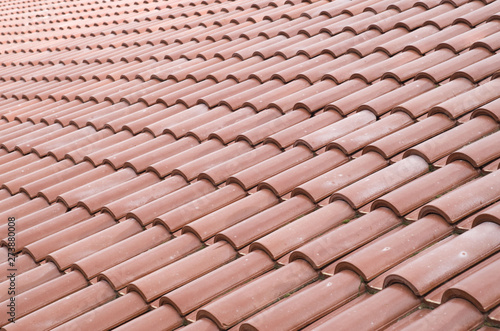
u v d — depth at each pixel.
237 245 3.37
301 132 4.26
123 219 4.10
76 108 6.18
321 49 5.55
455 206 2.95
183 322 3.03
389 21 5.57
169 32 7.76
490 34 4.69
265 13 7.17
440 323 2.37
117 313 3.17
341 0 6.76
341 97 4.59
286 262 3.16
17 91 7.29
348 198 3.34
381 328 2.53
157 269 3.46
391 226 3.13
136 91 6.12
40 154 5.44
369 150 3.74
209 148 4.56
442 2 5.67
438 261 2.65
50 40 9.17
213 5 8.35
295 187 3.69
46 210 4.45
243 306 2.88
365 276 2.79
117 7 9.80
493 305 2.36
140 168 4.59
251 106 4.92
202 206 3.83
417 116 3.94
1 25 10.30
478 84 4.09
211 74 5.79
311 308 2.74
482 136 3.53
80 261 3.64
